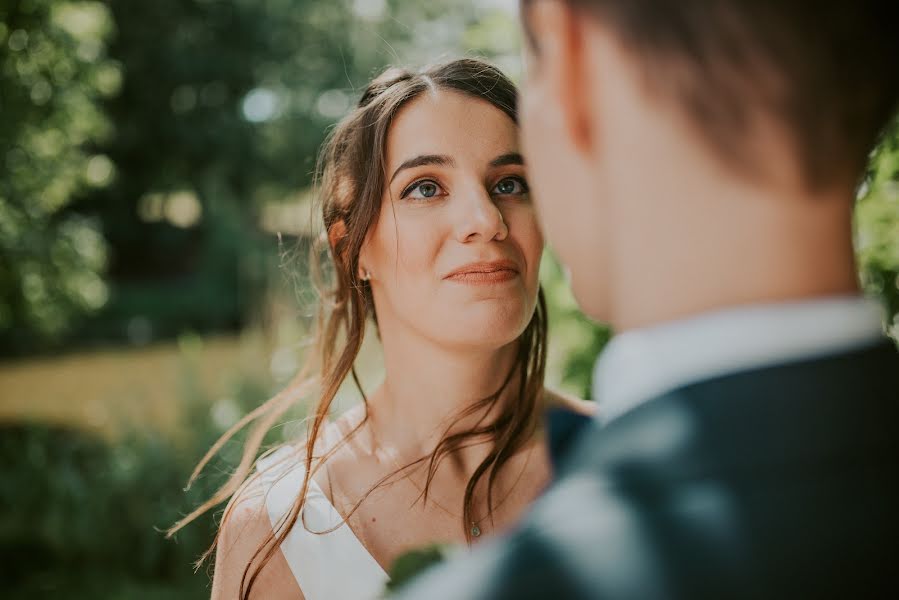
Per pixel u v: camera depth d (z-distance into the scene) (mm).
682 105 423
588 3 447
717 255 428
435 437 1169
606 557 405
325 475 1200
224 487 1346
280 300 7859
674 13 422
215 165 19094
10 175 7672
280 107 19438
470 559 451
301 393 1425
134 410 7648
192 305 16453
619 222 456
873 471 408
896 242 2066
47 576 5465
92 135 8922
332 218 1277
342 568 1126
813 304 425
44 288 8156
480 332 1081
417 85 1144
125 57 17688
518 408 1189
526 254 1112
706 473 409
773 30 413
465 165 1095
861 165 440
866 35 423
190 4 18438
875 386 420
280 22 18906
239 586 1166
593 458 441
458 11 17406
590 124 469
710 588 392
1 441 7266
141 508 5520
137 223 20172
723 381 417
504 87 1161
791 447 406
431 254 1094
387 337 1207
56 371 12156
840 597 395
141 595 5199
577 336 2678
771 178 419
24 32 7520
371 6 19406
